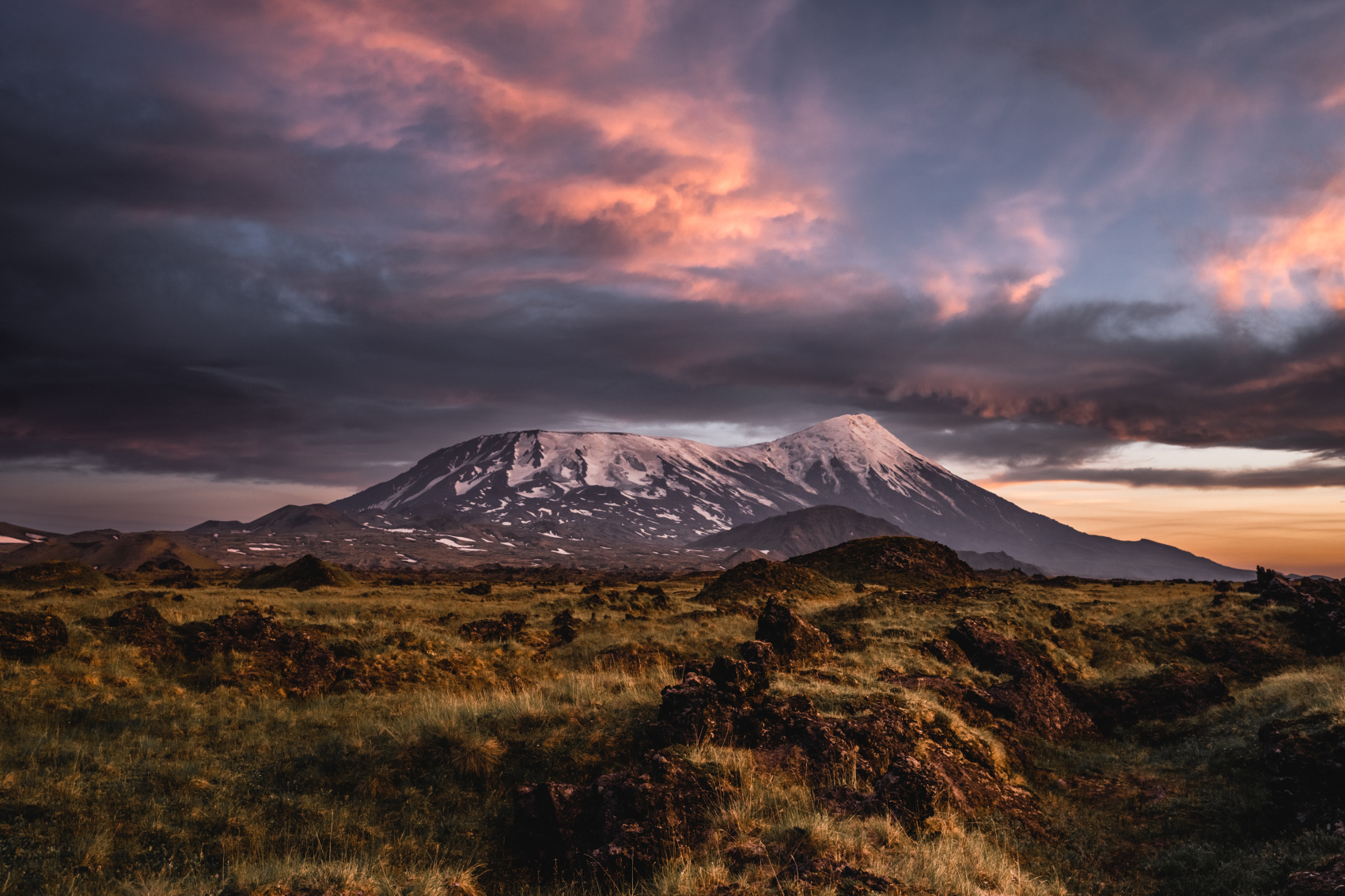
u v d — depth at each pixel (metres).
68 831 11.27
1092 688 25.73
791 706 16.56
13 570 60.56
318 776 14.45
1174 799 17.08
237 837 11.76
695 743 14.74
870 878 9.23
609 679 21.23
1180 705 24.12
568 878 10.93
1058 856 14.03
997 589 49.44
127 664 21.16
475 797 13.78
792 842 10.55
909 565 67.56
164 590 49.94
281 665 22.78
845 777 14.20
